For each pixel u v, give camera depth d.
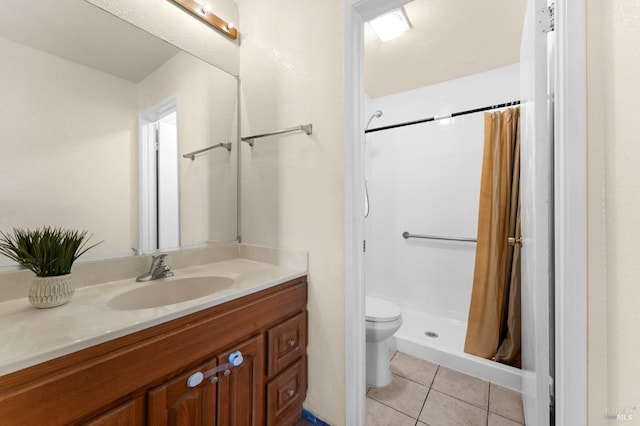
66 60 1.01
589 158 0.66
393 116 2.64
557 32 0.73
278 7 1.41
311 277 1.29
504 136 1.84
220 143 1.52
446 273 2.39
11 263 0.88
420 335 2.11
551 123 0.85
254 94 1.53
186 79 1.37
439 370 1.74
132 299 1.01
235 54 1.59
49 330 0.66
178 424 0.79
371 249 2.79
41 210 0.95
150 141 1.24
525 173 1.21
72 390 0.60
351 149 1.15
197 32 1.42
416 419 1.33
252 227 1.54
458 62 2.02
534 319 0.94
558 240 0.73
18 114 0.90
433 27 1.61
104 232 1.10
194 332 0.83
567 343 0.69
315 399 1.28
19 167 0.91
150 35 1.24
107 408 0.66
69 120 1.01
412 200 2.56
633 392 0.56
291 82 1.36
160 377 0.75
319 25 1.26
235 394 0.96
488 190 1.87
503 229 1.81
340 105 1.19
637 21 0.55
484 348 1.76
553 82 0.82
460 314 2.32
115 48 1.13
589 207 0.66
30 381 0.55
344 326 1.19
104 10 1.10
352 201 1.16
